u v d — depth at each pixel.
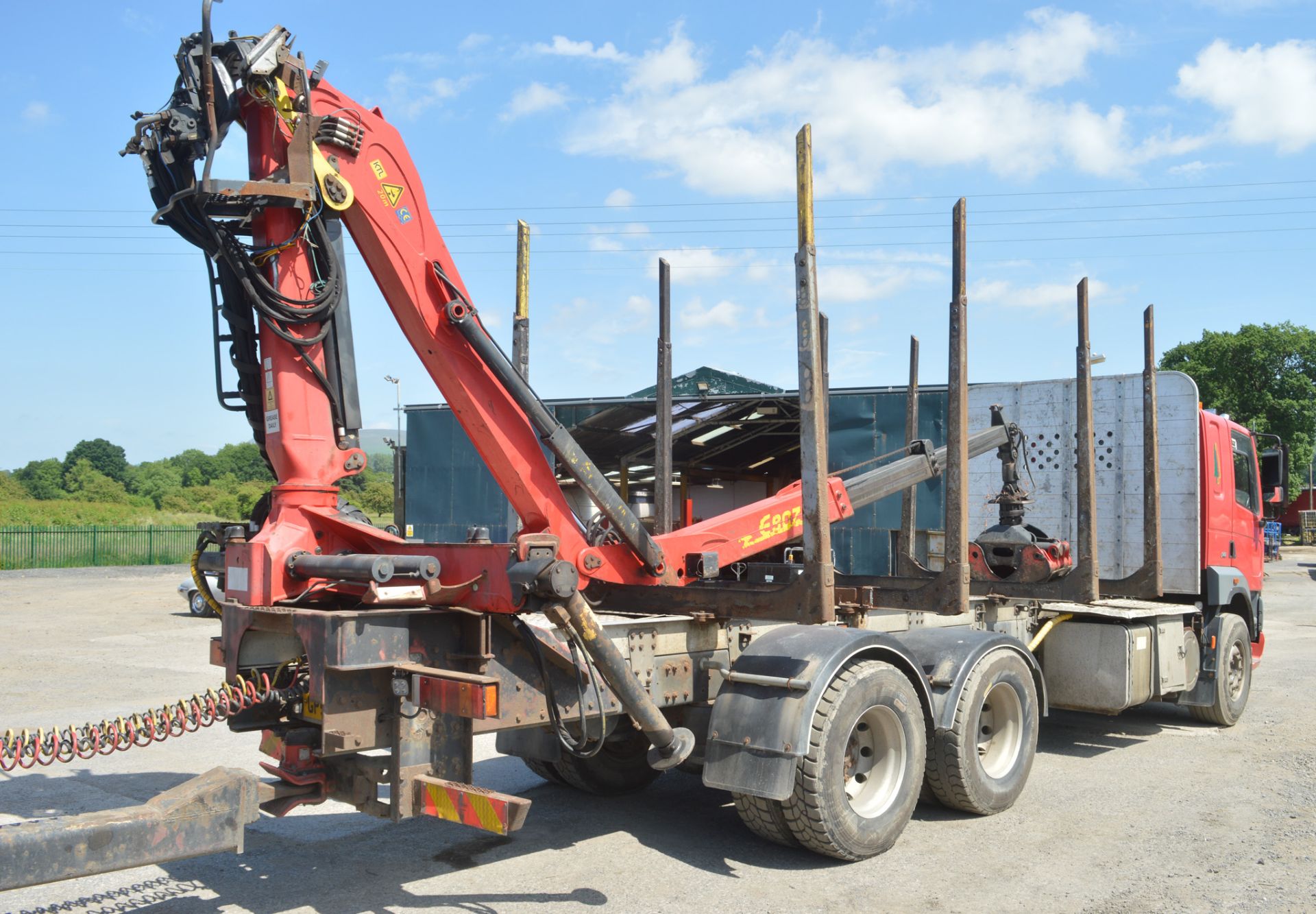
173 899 4.45
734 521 5.74
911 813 5.14
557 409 16.56
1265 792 6.28
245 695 4.15
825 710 4.76
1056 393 8.59
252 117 4.57
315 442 4.65
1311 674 11.30
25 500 56.25
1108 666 7.37
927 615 6.59
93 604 19.30
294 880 4.69
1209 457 8.40
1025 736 6.01
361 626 3.99
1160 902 4.39
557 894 4.50
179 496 61.16
